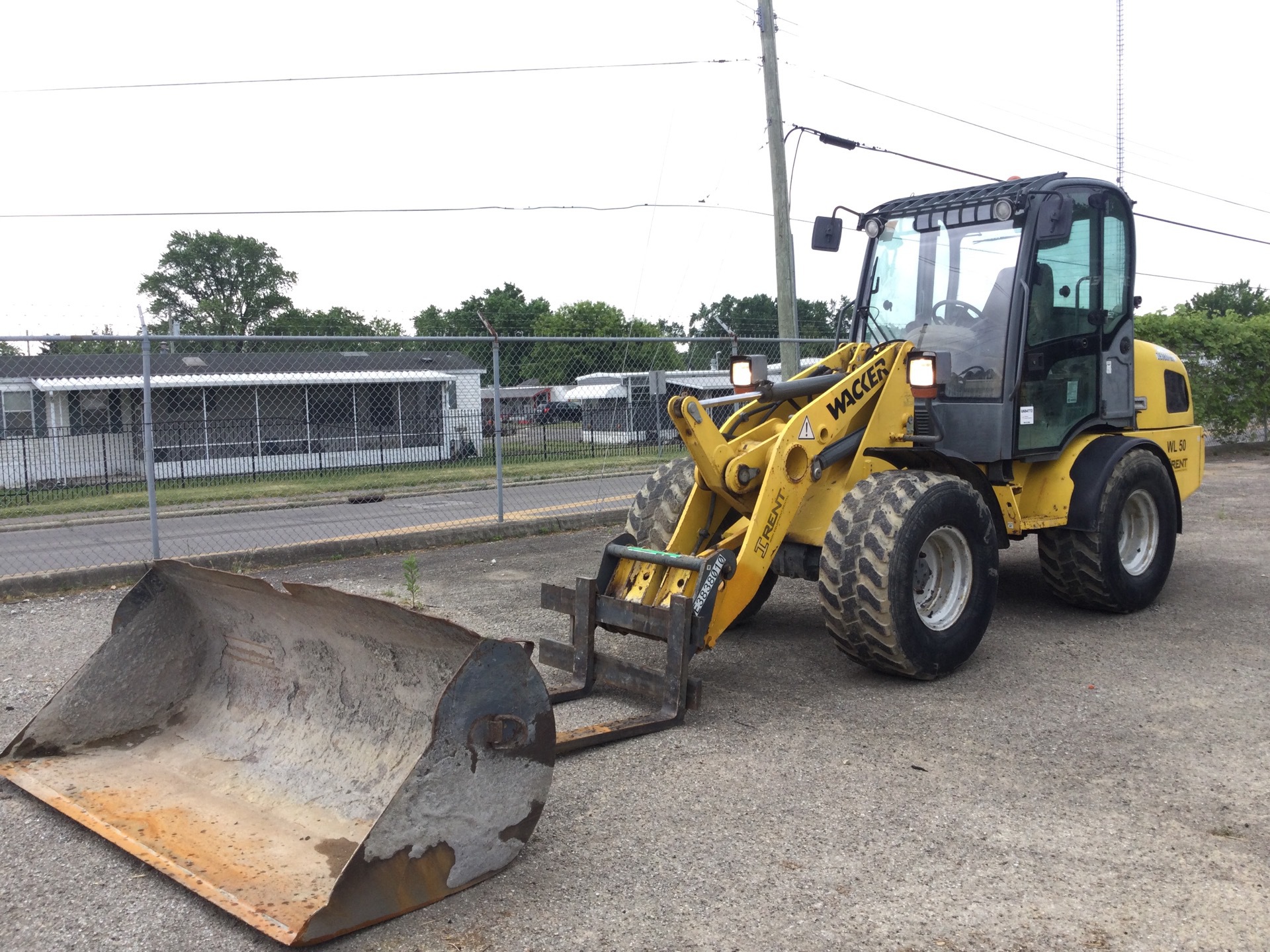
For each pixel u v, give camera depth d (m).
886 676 5.28
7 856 3.40
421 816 2.97
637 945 2.83
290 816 3.46
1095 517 6.00
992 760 4.14
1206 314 19.14
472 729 3.07
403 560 8.81
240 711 4.09
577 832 3.52
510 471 17.83
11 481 16.84
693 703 4.53
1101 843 3.43
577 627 4.90
